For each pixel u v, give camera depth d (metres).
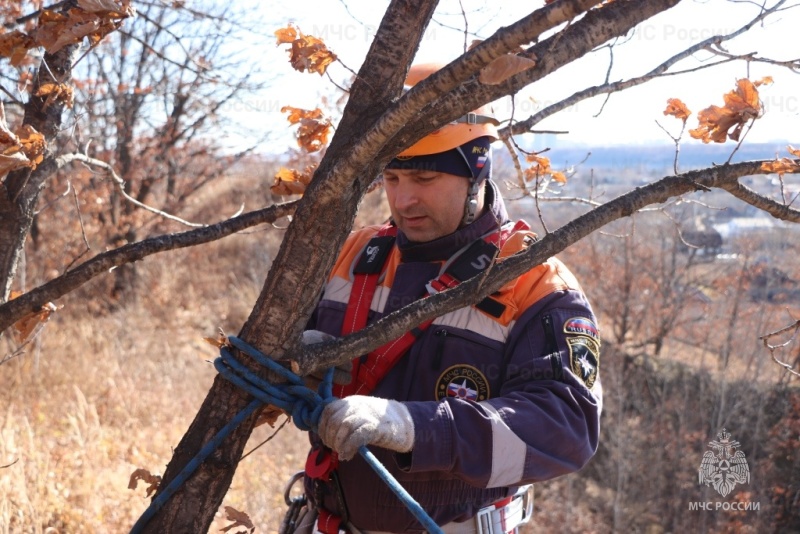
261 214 1.70
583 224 1.36
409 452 1.40
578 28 1.15
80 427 6.09
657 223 14.12
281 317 1.34
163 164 11.66
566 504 9.88
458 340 1.67
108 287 11.45
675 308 13.32
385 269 1.84
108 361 8.35
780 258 13.62
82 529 4.37
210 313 12.60
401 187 1.74
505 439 1.43
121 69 10.33
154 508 1.38
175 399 7.70
